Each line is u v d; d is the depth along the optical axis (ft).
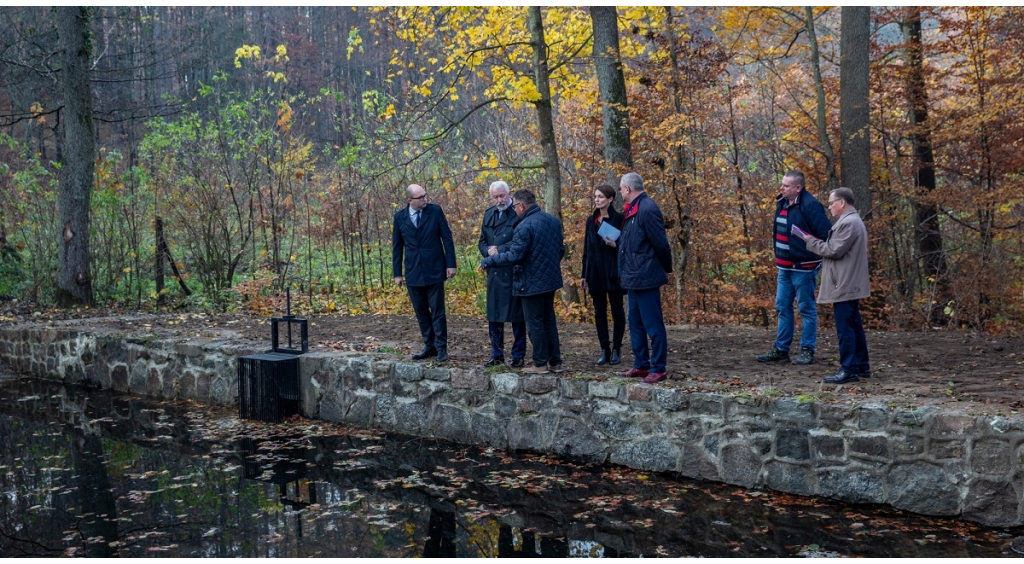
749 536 15.23
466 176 50.14
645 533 15.60
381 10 43.57
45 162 64.39
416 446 22.67
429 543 15.29
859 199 43.06
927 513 15.93
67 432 24.97
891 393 17.67
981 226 45.73
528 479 19.29
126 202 49.19
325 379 26.02
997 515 15.11
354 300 45.60
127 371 31.78
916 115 48.55
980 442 15.29
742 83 50.98
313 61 96.32
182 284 47.19
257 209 49.85
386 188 49.65
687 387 19.25
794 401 17.56
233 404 28.27
